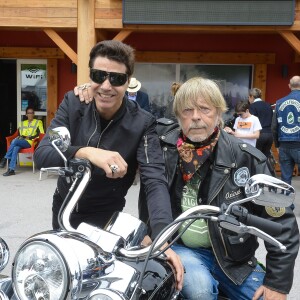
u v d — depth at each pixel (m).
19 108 10.23
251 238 2.17
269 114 7.53
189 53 9.60
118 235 1.54
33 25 7.59
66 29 8.09
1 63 10.35
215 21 7.36
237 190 2.15
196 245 2.24
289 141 6.19
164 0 7.33
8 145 9.24
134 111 2.13
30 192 7.21
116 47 1.93
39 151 1.92
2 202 6.52
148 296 1.50
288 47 9.55
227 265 2.14
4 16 7.58
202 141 2.17
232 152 2.16
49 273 1.26
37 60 10.04
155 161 2.06
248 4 7.29
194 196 2.22
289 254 2.07
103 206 2.26
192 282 2.00
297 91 6.16
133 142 2.10
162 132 2.32
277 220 2.12
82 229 1.55
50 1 7.53
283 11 7.29
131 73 2.00
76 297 1.25
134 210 6.04
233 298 2.23
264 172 2.17
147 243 1.82
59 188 2.28
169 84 9.80
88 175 1.67
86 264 1.30
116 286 1.35
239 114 7.28
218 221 1.43
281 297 2.07
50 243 1.27
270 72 9.67
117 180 2.17
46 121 10.16
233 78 9.76
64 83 9.98
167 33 9.57
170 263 1.75
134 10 7.36
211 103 2.12
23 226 5.34
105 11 7.52
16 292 1.32
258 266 2.29
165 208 1.82
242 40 9.57
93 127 2.12
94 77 1.94
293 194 1.50
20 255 1.31
